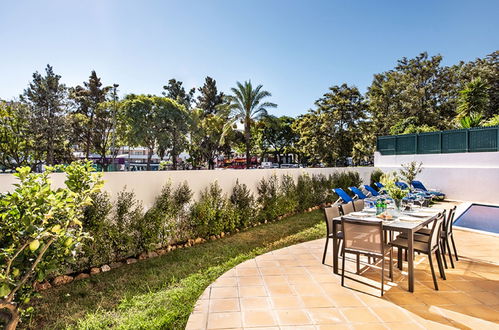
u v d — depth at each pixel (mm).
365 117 27984
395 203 4414
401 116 32031
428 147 13438
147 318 2832
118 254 4477
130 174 4695
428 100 33562
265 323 2705
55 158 27859
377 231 3352
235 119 26297
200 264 4488
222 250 5219
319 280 3762
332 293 3363
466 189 11875
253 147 46438
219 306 3057
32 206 2145
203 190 6172
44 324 2787
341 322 2717
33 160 24656
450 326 2643
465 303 3098
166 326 2691
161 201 5129
